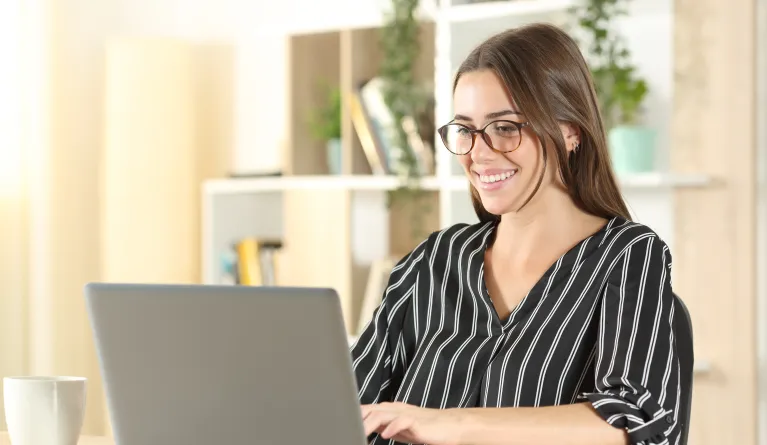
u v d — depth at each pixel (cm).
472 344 155
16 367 375
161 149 380
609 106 285
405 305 170
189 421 120
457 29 309
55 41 388
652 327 140
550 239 157
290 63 355
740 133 279
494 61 151
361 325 339
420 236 329
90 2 403
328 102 365
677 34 286
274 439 116
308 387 113
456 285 164
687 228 286
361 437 113
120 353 122
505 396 148
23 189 379
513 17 309
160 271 380
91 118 403
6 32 373
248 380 116
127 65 380
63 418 136
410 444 155
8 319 373
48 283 383
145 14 420
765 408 283
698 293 285
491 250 165
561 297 151
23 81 379
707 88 283
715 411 283
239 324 114
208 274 372
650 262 148
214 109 409
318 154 365
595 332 148
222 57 407
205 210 372
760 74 280
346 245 342
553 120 149
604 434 128
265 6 398
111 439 160
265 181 358
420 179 317
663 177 277
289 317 111
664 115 305
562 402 146
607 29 285
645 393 131
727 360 281
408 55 320
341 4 379
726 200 281
